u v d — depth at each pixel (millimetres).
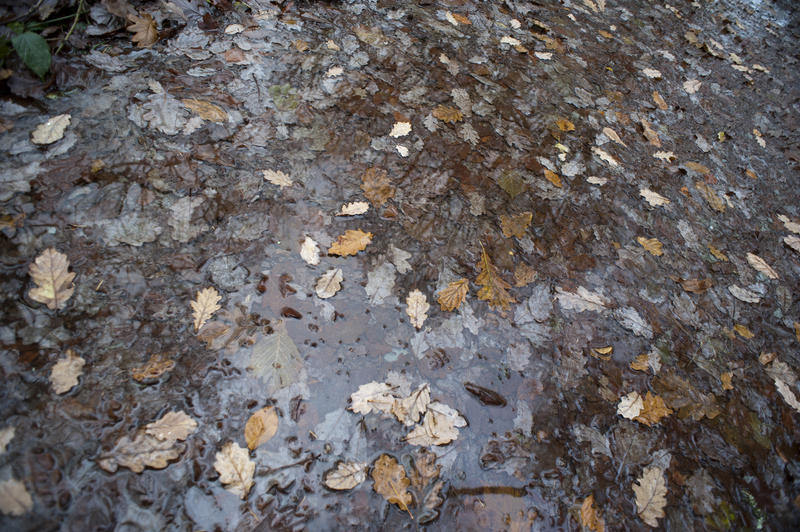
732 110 3738
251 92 2291
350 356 1673
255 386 1529
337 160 2209
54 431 1308
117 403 1396
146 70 2168
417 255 2014
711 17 4914
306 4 2828
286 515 1342
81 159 1829
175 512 1277
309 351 1645
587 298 2133
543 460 1634
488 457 1592
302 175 2102
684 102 3584
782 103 4070
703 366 2100
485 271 2064
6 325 1444
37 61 1863
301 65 2498
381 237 2020
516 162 2562
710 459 1825
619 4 4422
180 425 1401
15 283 1521
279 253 1848
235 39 2465
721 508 1716
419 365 1727
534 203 2412
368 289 1856
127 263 1663
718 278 2496
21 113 1857
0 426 1276
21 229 1616
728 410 1994
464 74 2898
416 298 1888
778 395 2133
